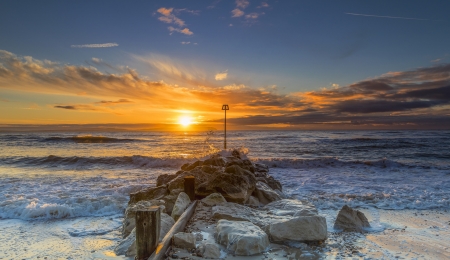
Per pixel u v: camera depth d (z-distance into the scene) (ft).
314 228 17.54
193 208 22.47
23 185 39.63
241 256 15.07
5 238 20.94
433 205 29.78
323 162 61.67
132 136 255.70
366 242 18.69
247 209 22.70
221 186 26.25
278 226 17.52
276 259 14.94
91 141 166.09
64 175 49.85
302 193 35.70
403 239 19.57
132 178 46.98
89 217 26.35
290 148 117.91
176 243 15.40
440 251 17.38
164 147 124.77
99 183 41.88
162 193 27.43
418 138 181.57
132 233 18.90
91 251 18.31
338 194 34.12
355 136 232.12
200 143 150.82
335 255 16.14
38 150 105.29
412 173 52.60
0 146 123.85
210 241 16.67
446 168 57.52
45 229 23.02
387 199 31.86
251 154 96.78
